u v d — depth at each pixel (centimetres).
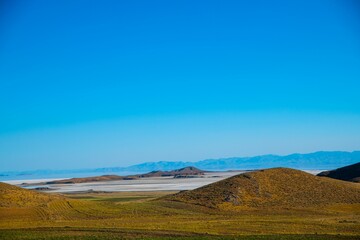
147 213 7938
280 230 5338
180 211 8288
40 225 5803
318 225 5881
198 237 4506
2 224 5981
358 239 4512
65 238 4369
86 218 7181
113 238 4406
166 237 4506
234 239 4362
